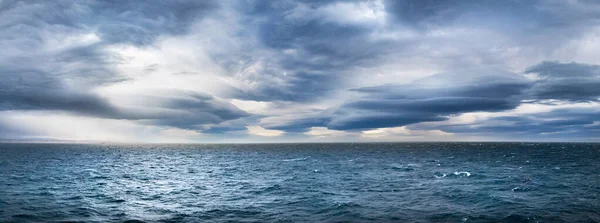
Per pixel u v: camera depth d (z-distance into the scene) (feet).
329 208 108.68
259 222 92.73
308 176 200.54
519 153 447.42
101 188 153.48
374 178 185.98
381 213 101.04
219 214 102.37
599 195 124.98
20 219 94.12
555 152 471.21
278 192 141.28
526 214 96.84
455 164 278.46
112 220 94.68
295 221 93.35
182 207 112.37
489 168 238.27
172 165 295.07
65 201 120.47
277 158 387.14
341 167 258.16
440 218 94.48
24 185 159.02
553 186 146.51
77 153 499.92
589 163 276.41
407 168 243.81
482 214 97.91
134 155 463.01
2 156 396.16
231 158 395.14
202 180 187.11
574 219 91.71
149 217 98.48
